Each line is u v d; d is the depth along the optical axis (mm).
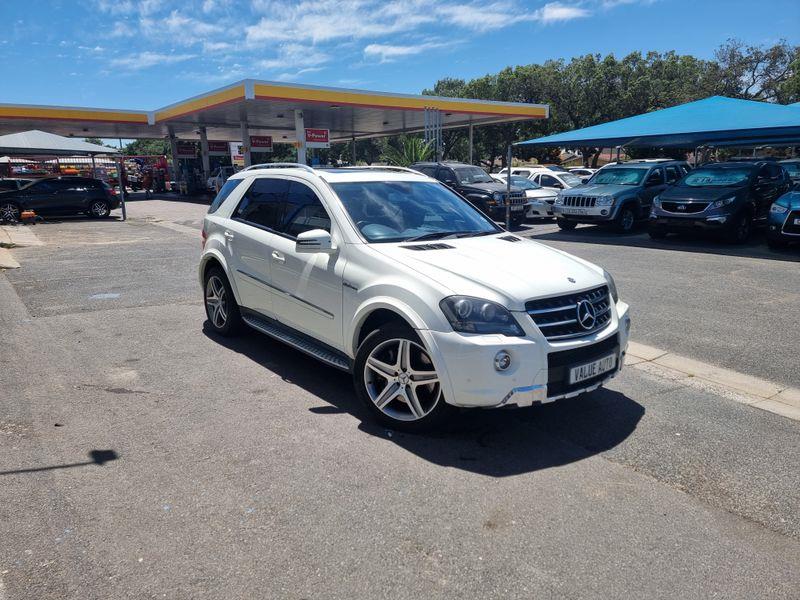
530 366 3635
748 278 9359
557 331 3805
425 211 5113
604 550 2869
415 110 25656
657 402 4711
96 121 29438
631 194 15344
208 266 6391
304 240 4418
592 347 3926
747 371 5434
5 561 2713
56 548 2812
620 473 3600
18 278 9523
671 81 48094
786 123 12203
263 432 4062
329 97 22469
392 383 4062
